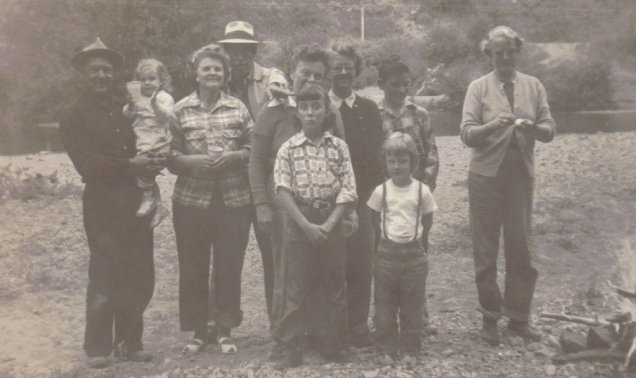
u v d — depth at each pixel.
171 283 8.02
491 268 5.53
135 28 31.38
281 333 5.04
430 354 5.24
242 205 5.43
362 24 47.16
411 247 5.14
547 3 49.31
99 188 5.09
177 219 5.39
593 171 13.02
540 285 7.34
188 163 5.27
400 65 5.72
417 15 51.62
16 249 9.11
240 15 41.56
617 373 4.82
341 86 5.36
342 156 5.00
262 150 5.19
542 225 9.54
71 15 28.53
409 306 5.20
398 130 5.78
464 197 11.51
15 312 6.96
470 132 5.46
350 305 5.45
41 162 16.22
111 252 5.15
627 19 44.44
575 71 34.19
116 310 5.30
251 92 5.77
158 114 5.25
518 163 5.44
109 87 5.18
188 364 5.23
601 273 7.70
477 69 35.97
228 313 5.53
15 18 27.52
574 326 5.90
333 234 4.95
